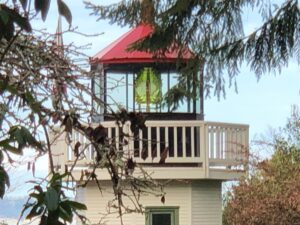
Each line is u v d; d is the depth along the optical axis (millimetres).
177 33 29578
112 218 37156
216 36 29391
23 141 7660
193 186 39094
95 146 9734
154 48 30016
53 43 10000
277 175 46250
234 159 39812
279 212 45625
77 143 11305
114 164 9875
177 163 38156
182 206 38938
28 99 9031
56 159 22656
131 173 10180
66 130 9578
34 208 7465
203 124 38000
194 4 29266
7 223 9961
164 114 37562
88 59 10578
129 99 36844
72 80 9891
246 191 46750
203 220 39562
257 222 46375
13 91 8203
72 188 8719
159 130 36812
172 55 32219
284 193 45406
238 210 47094
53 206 7312
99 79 11031
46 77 9750
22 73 9461
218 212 40344
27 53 9672
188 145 37938
